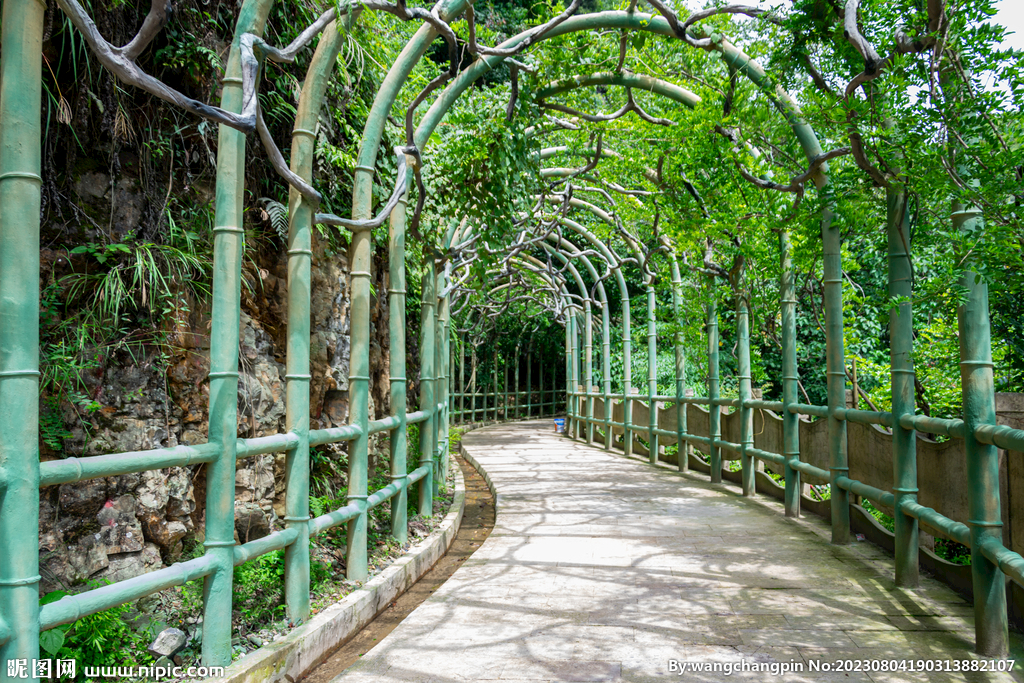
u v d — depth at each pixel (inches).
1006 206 111.6
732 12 185.0
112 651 99.3
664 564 172.1
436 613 136.4
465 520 256.5
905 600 143.3
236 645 107.7
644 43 206.1
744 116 191.3
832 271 198.5
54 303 119.4
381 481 210.2
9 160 75.4
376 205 203.8
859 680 104.5
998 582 113.0
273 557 140.3
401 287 179.8
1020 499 123.0
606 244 433.1
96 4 126.0
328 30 131.6
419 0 211.3
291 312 127.1
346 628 128.8
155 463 90.8
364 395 152.4
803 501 242.1
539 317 705.6
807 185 205.0
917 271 208.2
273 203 159.5
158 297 130.6
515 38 187.6
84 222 125.6
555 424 648.4
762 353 460.1
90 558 113.9
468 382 703.1
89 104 125.3
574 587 153.4
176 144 144.2
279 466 163.6
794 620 131.6
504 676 106.7
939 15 123.8
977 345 114.8
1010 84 112.7
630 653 115.6
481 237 220.2
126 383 126.3
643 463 384.2
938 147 122.1
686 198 240.2
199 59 146.3
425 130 183.0
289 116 170.1
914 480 153.3
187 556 132.2
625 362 431.5
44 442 110.8
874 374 305.0
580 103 244.5
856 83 143.1
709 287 297.0
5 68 75.9
